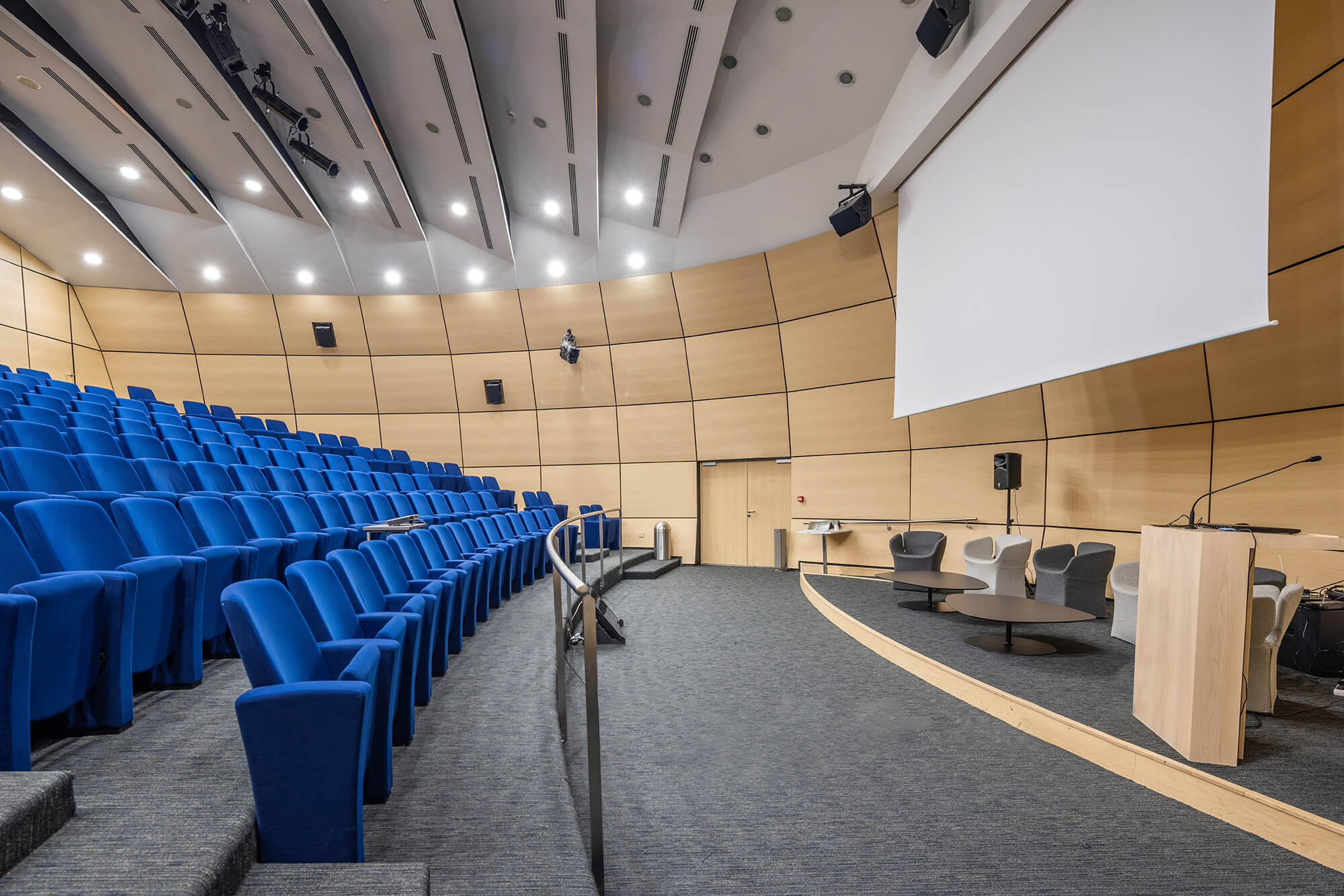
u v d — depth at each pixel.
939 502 6.96
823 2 5.09
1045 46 4.12
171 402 9.67
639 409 9.30
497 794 1.97
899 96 5.75
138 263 8.92
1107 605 5.25
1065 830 2.19
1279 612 2.93
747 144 6.75
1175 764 2.42
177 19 5.25
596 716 1.75
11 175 7.30
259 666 1.61
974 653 3.94
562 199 7.73
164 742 1.87
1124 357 3.46
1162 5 3.26
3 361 8.30
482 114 6.12
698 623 5.23
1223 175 2.92
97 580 1.87
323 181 8.02
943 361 5.35
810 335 7.95
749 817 2.24
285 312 9.56
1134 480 4.94
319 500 4.37
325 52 5.53
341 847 1.51
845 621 5.05
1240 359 4.14
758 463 8.98
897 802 2.36
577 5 4.73
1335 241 3.54
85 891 1.17
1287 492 3.87
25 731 1.50
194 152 7.56
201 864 1.26
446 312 9.52
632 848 2.04
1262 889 1.88
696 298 8.59
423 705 2.75
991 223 4.71
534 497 9.22
